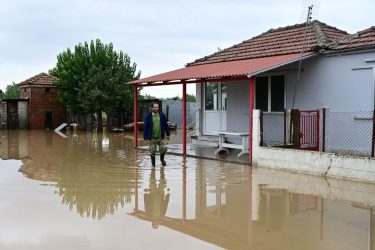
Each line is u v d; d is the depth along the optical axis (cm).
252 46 1773
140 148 1741
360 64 1245
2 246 572
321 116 1335
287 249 568
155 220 708
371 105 1223
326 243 590
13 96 4550
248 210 775
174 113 3356
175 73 1633
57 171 1189
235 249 567
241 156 1443
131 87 2911
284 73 1455
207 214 748
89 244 580
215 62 1778
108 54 2912
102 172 1170
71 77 2909
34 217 716
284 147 1238
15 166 1292
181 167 1251
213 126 1775
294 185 987
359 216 732
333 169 1075
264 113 1510
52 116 3272
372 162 996
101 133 2736
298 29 1738
